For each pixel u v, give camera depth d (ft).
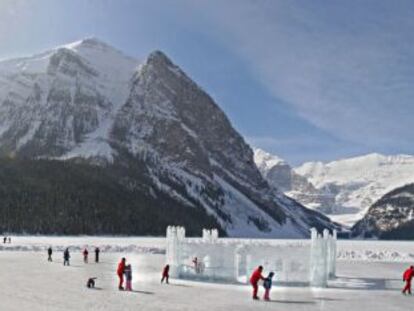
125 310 117.50
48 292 143.13
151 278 181.88
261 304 130.62
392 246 476.54
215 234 229.45
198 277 178.50
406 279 156.35
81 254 307.78
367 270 234.79
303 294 150.30
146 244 403.54
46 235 607.78
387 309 128.06
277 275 170.50
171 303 128.26
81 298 133.39
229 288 158.40
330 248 196.54
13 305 120.57
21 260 252.21
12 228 606.96
